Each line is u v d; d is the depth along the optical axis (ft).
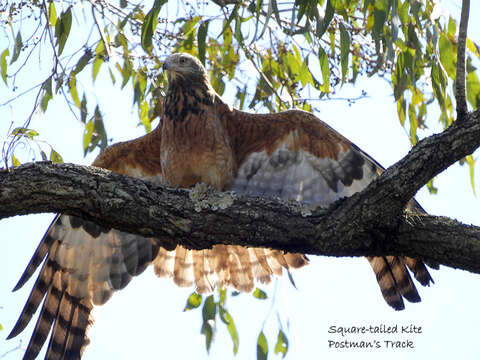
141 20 38.40
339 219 30.19
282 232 30.48
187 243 30.99
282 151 36.32
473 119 28.53
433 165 28.96
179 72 35.81
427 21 35.40
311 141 35.42
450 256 29.81
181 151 35.94
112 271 36.70
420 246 30.09
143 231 30.40
